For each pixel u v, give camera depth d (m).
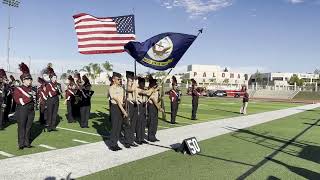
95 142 9.91
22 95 8.59
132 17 10.66
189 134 12.04
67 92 13.93
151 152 8.81
